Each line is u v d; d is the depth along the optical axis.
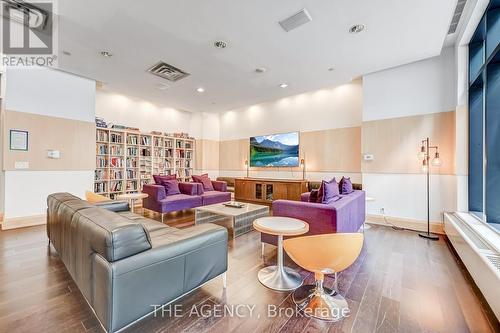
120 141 5.43
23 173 3.64
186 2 2.21
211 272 1.77
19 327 1.42
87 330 1.40
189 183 4.91
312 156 5.43
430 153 3.55
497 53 2.29
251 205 3.89
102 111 5.36
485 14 2.55
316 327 1.46
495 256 1.75
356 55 3.30
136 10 2.33
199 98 5.46
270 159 6.19
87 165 4.36
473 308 1.67
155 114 6.45
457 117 3.19
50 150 3.91
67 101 4.09
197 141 7.28
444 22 2.53
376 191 4.01
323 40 2.89
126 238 1.29
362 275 2.16
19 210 3.60
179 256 1.53
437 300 1.76
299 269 2.28
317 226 2.27
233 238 3.24
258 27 2.62
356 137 4.77
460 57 3.17
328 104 5.19
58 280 1.99
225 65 3.63
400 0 2.19
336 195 2.66
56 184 3.98
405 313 1.61
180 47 3.07
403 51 3.20
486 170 2.56
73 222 1.69
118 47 3.08
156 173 6.21
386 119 3.91
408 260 2.50
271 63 3.55
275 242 2.51
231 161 7.24
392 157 3.86
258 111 6.55
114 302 1.21
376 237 3.28
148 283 1.37
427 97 3.58
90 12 2.37
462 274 2.18
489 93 2.53
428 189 3.36
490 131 2.53
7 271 2.14
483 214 2.86
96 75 4.10
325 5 2.25
